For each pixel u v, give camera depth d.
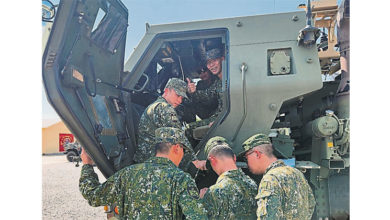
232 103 2.28
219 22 2.47
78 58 1.92
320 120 2.49
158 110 2.21
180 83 2.44
